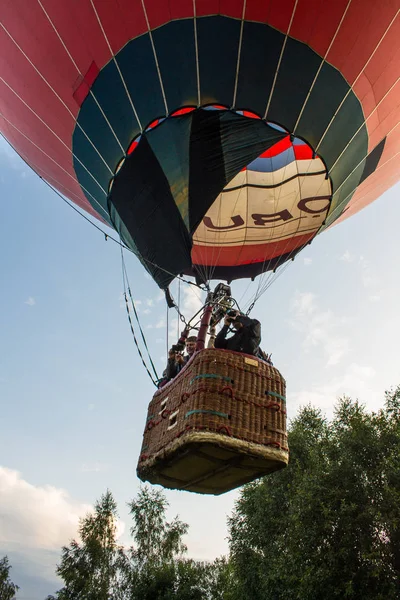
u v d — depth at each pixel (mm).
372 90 7750
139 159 7832
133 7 6945
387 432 13656
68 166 9484
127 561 27250
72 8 7199
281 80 7281
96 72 7637
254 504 16469
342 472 13031
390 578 11477
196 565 24922
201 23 6930
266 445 4371
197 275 9734
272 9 6773
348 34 7055
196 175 7535
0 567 32406
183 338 5898
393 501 11859
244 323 5102
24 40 7805
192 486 5559
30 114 8984
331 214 9953
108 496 29797
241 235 11852
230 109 7391
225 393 4418
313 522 12383
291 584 12961
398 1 6883
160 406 5309
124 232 8578
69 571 26609
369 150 8844
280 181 10844
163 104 7438
